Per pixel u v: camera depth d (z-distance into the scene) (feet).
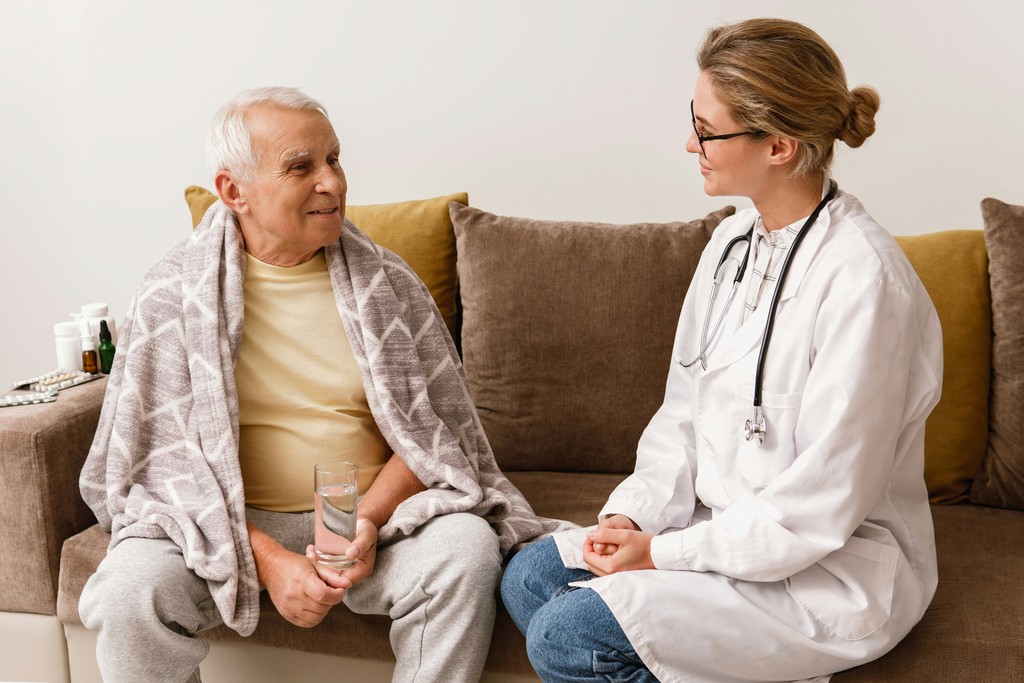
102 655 5.41
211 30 8.98
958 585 5.69
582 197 8.59
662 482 5.77
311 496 6.15
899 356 4.90
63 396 6.88
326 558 5.29
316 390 6.17
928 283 6.84
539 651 5.16
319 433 6.13
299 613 5.41
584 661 5.08
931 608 5.46
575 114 8.45
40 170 9.58
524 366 7.28
